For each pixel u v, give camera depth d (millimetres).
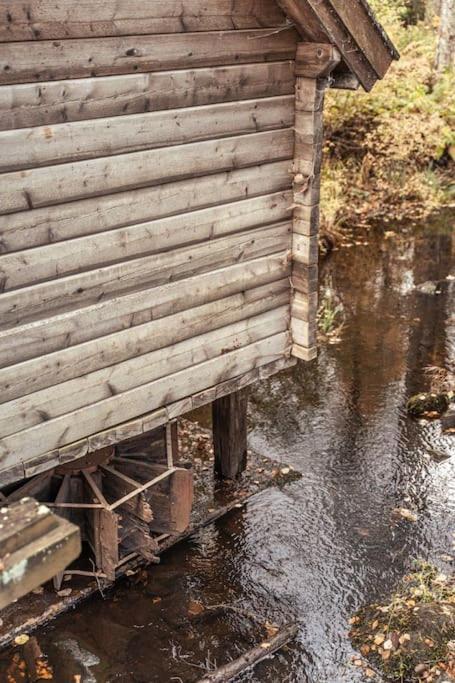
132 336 5023
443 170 16531
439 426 8312
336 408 8680
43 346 4598
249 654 5410
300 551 6496
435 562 6359
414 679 5223
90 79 4297
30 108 4105
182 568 6270
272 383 9227
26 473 4758
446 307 11133
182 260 5117
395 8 18688
